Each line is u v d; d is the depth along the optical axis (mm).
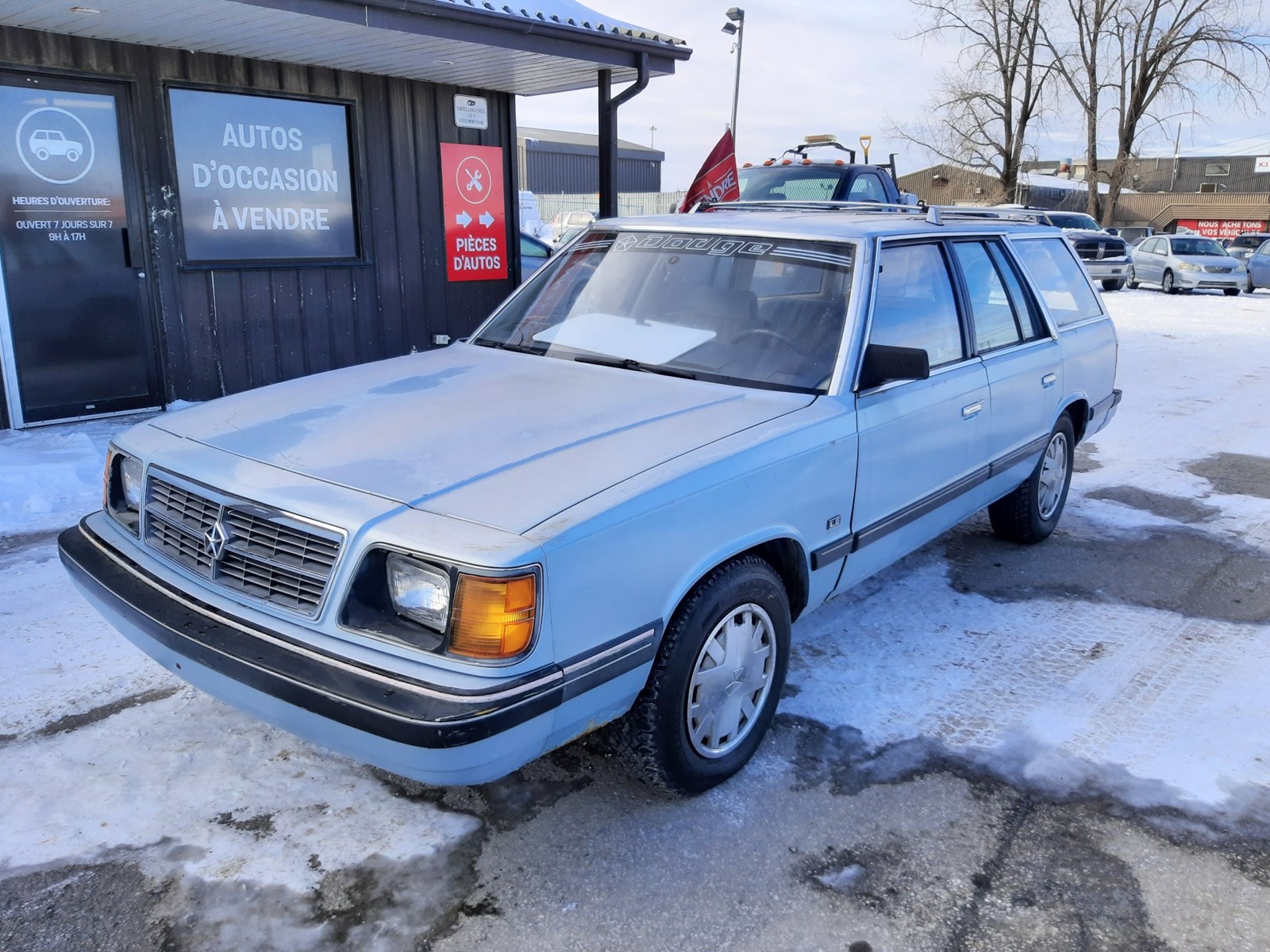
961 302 4293
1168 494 6512
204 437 3031
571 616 2441
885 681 3873
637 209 36938
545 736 2455
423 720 2223
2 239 6465
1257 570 5160
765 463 3004
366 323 8453
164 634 2623
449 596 2309
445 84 8594
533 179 43938
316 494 2566
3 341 6570
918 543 4102
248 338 7738
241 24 6160
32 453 6023
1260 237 30828
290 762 3211
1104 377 5789
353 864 2742
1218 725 3574
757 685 3172
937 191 53094
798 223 4012
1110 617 4535
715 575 2936
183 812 2934
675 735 2865
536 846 2842
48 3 5641
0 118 6324
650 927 2531
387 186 8359
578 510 2496
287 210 7793
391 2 6105
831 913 2596
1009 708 3672
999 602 4684
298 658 2420
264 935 2475
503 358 3895
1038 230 5379
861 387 3494
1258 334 15297
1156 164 73500
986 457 4441
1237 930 2561
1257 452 7668
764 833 2920
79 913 2520
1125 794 3143
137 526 3076
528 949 2453
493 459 2768
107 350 7039
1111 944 2504
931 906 2627
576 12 7656
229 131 7359
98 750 3234
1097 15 39375
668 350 3719
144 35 6523
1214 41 38406
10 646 3920
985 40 39312
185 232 7266
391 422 3074
